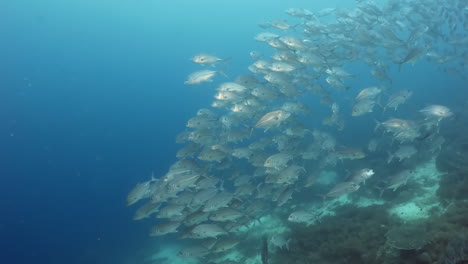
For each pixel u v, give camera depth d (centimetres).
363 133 1944
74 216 2344
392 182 870
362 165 1471
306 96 2839
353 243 827
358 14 1559
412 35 1302
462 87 2341
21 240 2177
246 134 1163
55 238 2153
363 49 1438
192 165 1091
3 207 2402
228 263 930
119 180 2634
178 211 926
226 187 1659
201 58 1197
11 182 2647
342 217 1065
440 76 2836
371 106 1070
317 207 1322
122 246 1886
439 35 1512
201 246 899
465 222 731
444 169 1168
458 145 1277
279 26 1430
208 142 1194
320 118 2383
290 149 1188
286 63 1188
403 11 1573
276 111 991
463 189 934
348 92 2781
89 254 1917
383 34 1378
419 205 978
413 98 2381
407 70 3222
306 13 1501
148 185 938
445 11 1557
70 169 2742
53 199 2497
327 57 1284
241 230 1341
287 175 914
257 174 1181
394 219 914
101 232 2094
